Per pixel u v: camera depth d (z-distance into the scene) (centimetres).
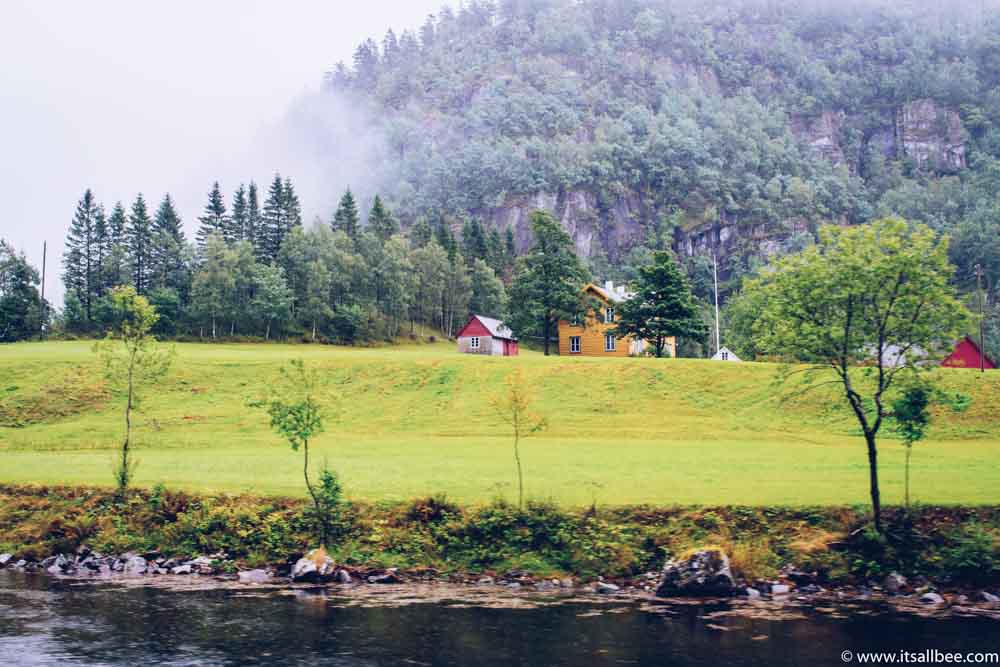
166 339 13000
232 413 5766
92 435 5181
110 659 2156
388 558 3042
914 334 2986
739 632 2366
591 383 6306
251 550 3133
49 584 2908
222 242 13888
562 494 3366
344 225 17525
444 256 16500
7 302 12694
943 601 2645
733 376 6259
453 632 2383
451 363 6844
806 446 4697
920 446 4653
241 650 2230
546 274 9062
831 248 3131
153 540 3234
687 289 8900
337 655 2192
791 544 2956
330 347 13050
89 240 14650
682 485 3509
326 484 3222
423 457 4325
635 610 2589
